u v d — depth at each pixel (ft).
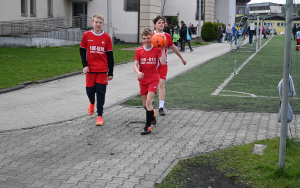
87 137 21.52
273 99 32.09
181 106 29.25
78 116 26.53
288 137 19.52
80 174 16.14
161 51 22.13
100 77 24.00
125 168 16.85
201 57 74.13
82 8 111.96
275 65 59.72
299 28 78.43
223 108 28.53
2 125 24.11
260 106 29.22
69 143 20.44
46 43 85.10
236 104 29.94
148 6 110.32
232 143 20.13
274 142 19.70
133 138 21.31
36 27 92.63
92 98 24.93
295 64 44.93
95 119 25.49
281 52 88.22
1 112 27.78
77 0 109.60
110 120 25.22
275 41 144.36
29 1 91.04
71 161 17.74
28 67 51.26
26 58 61.82
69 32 97.25
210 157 17.99
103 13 111.55
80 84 41.11
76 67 53.01
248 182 15.20
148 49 22.07
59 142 20.61
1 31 81.35
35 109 28.84
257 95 33.94
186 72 50.49
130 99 32.09
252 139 20.79
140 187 14.83
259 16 99.60
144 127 22.44
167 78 44.70
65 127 23.54
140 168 16.85
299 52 53.36
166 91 35.96
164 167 16.98
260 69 54.13
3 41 79.71
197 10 148.25
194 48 102.83
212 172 16.28
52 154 18.70
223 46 112.68
